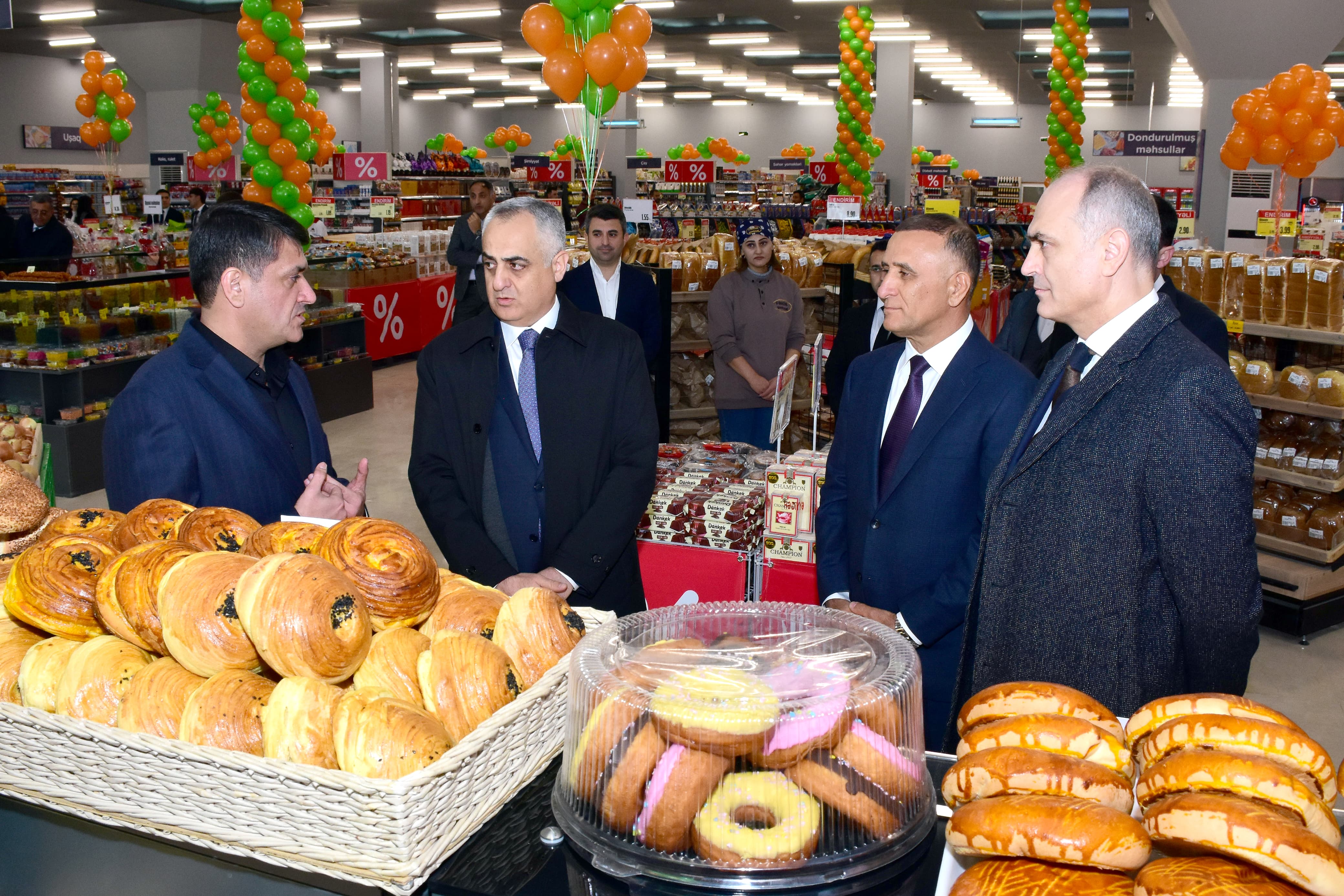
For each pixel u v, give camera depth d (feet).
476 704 3.89
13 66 76.84
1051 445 5.27
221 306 6.37
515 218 6.89
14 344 19.29
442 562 16.34
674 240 24.84
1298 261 13.99
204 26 53.78
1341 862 2.53
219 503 6.30
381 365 34.65
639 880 3.30
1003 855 2.87
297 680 3.66
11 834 3.97
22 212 47.21
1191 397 4.90
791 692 3.34
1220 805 2.64
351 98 95.96
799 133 102.42
